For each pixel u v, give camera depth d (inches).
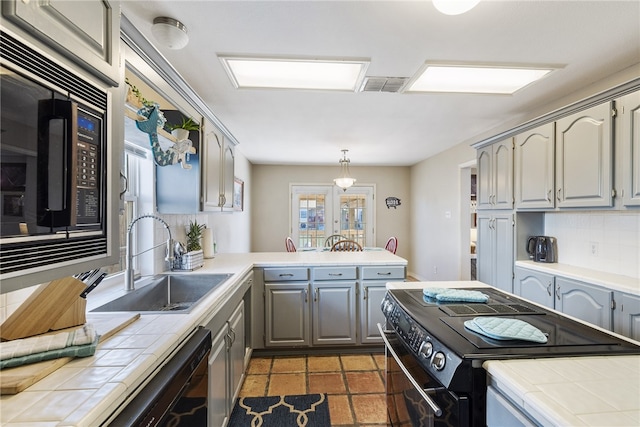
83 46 29.8
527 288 98.3
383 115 119.6
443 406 36.2
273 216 243.3
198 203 80.2
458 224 169.3
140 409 28.6
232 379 69.6
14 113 23.0
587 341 38.3
